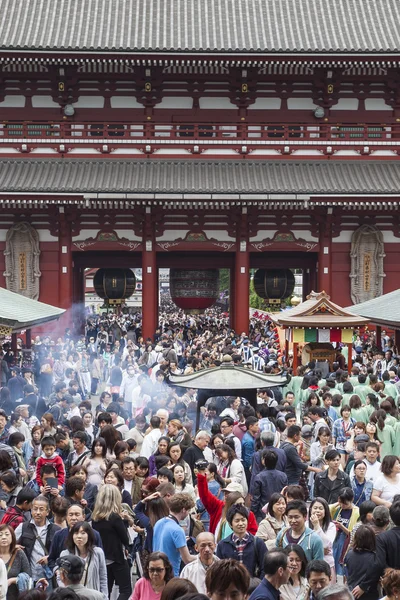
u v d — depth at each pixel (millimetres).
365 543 14336
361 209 62625
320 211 62625
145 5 68312
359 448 19656
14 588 13734
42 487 17703
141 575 15484
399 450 23578
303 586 13336
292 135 65938
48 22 65750
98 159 63594
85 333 72250
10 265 62562
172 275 68000
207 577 11211
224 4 68562
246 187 59875
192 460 20359
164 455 19141
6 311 34375
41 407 27953
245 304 63031
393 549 14359
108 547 15500
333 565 15570
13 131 64938
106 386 45656
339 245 63750
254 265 67625
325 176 62250
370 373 34250
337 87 64562
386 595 12633
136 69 63438
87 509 17859
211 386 25844
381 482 18203
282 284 65812
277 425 23875
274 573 12312
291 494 16141
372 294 63469
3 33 63969
